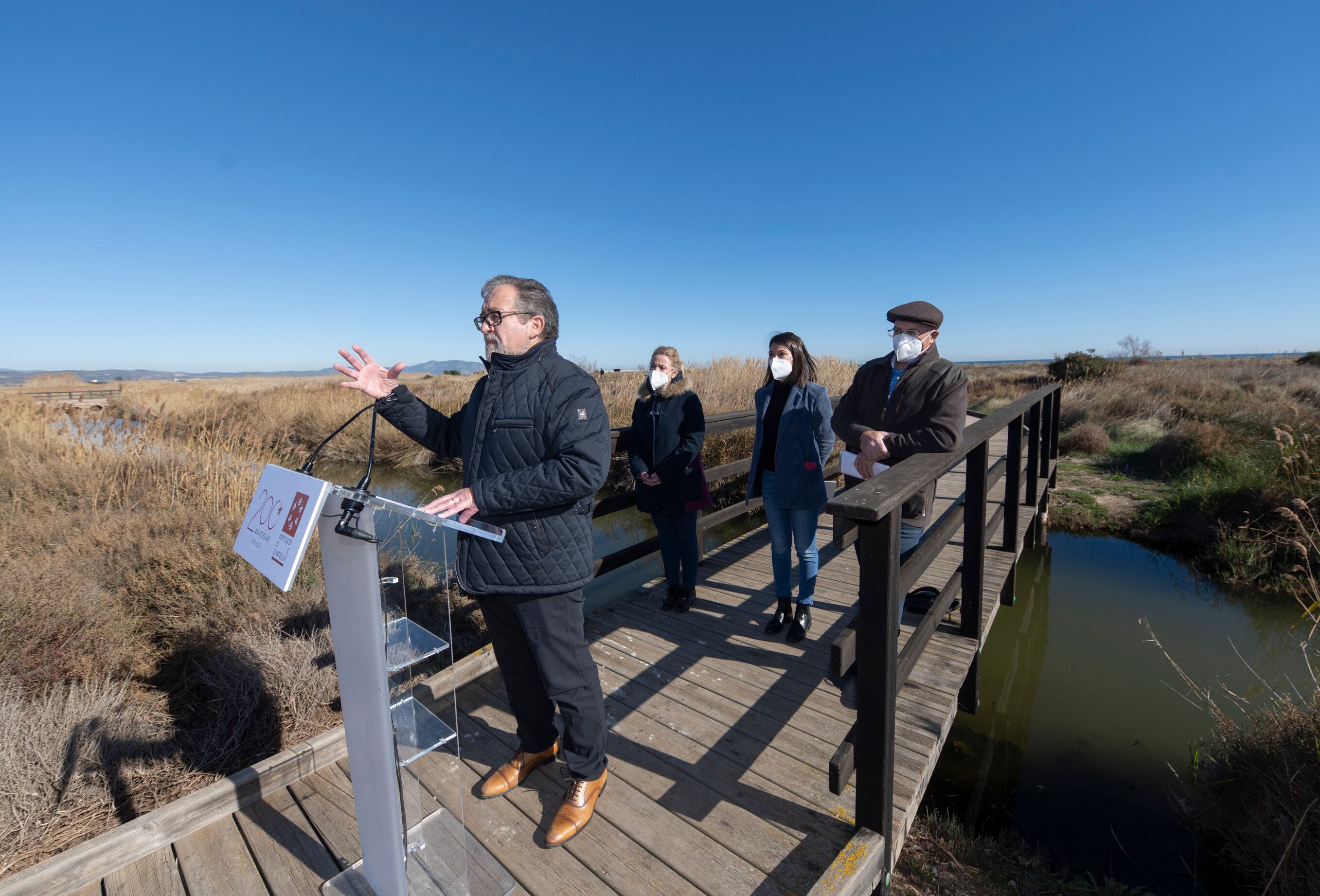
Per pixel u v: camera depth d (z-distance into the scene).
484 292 1.76
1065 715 3.67
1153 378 14.19
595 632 3.34
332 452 12.44
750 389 11.34
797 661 2.97
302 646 3.27
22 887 1.62
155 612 3.84
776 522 3.10
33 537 4.38
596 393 1.71
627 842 1.88
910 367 2.42
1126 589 5.43
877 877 1.79
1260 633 4.55
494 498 1.54
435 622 3.71
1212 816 2.71
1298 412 6.70
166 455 6.19
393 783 1.34
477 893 1.68
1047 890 2.39
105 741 2.56
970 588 2.96
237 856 1.83
